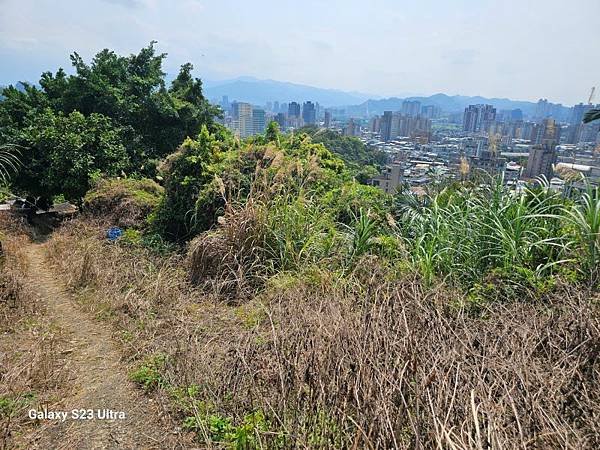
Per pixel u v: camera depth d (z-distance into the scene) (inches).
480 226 167.9
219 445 94.3
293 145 351.6
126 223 301.1
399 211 228.5
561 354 102.0
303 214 212.4
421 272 156.9
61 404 113.6
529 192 179.2
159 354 135.3
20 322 163.0
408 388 85.0
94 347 147.2
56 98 527.8
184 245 261.3
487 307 130.4
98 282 201.3
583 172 183.6
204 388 112.6
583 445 72.2
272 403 97.7
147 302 174.7
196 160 279.0
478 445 63.9
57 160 423.8
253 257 199.9
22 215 401.4
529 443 73.8
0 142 425.1
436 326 110.2
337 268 182.2
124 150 470.6
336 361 96.4
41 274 230.8
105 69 529.0
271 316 131.3
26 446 98.3
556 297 128.5
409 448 74.9
